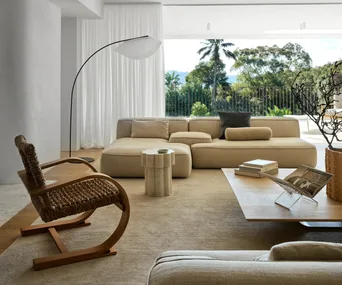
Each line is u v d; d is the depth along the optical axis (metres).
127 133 5.41
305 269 0.68
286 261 0.77
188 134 4.99
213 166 4.69
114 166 4.22
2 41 4.01
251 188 2.87
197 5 6.41
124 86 6.72
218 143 4.77
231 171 3.52
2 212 3.10
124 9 6.58
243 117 5.22
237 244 2.40
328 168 2.59
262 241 2.45
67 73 6.46
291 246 0.83
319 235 2.54
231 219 2.88
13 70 4.07
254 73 9.34
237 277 0.66
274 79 9.33
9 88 4.06
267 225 2.74
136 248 2.34
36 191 1.94
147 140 4.96
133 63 6.69
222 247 2.35
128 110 6.77
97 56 6.65
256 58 9.32
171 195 3.56
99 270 2.04
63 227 2.68
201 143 4.82
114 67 6.68
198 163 4.70
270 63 9.33
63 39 6.42
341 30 8.12
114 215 2.99
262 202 2.52
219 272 0.67
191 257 0.91
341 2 6.19
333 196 2.56
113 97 6.73
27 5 4.18
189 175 4.33
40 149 4.62
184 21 7.35
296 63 9.30
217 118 5.45
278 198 2.55
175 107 9.27
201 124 5.37
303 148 4.58
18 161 4.17
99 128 6.78
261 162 3.32
